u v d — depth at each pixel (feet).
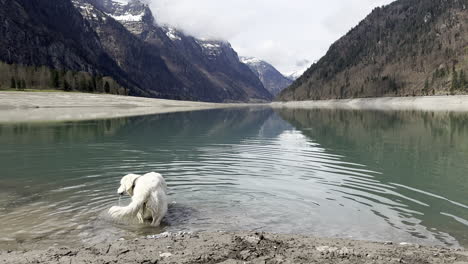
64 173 48.19
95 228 29.43
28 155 61.93
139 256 21.98
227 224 30.55
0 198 37.01
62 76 377.91
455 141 83.05
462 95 394.11
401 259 21.76
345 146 75.31
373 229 29.53
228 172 49.49
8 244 25.98
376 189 41.24
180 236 26.25
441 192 39.91
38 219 31.17
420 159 59.98
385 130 111.55
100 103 275.80
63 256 22.00
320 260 21.49
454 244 26.63
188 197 38.04
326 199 37.50
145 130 107.96
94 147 71.61
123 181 32.86
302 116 208.23
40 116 153.17
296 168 52.37
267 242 24.82
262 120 170.81
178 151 67.46
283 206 35.22
